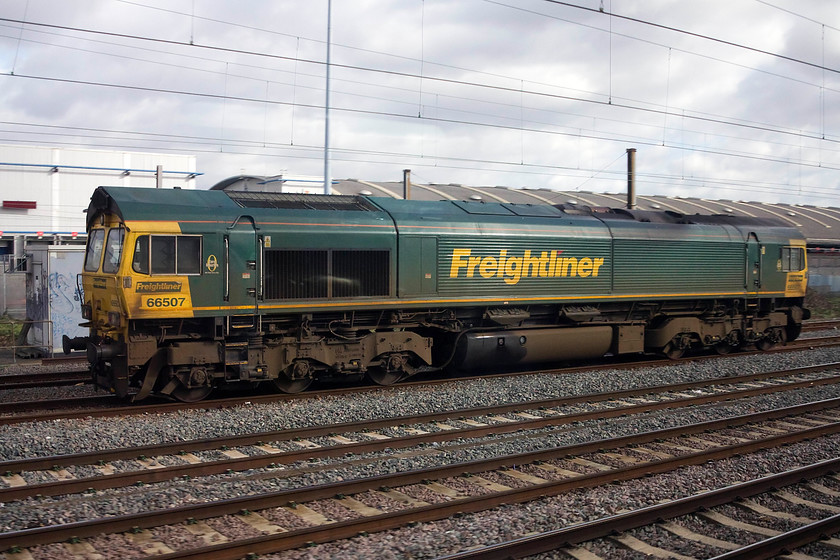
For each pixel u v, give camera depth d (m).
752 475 8.70
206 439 9.59
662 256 17.84
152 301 11.79
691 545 6.58
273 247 12.91
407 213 14.71
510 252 15.61
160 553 6.18
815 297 38.97
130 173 42.28
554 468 8.94
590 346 17.08
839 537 6.78
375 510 7.34
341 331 13.84
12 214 39.59
